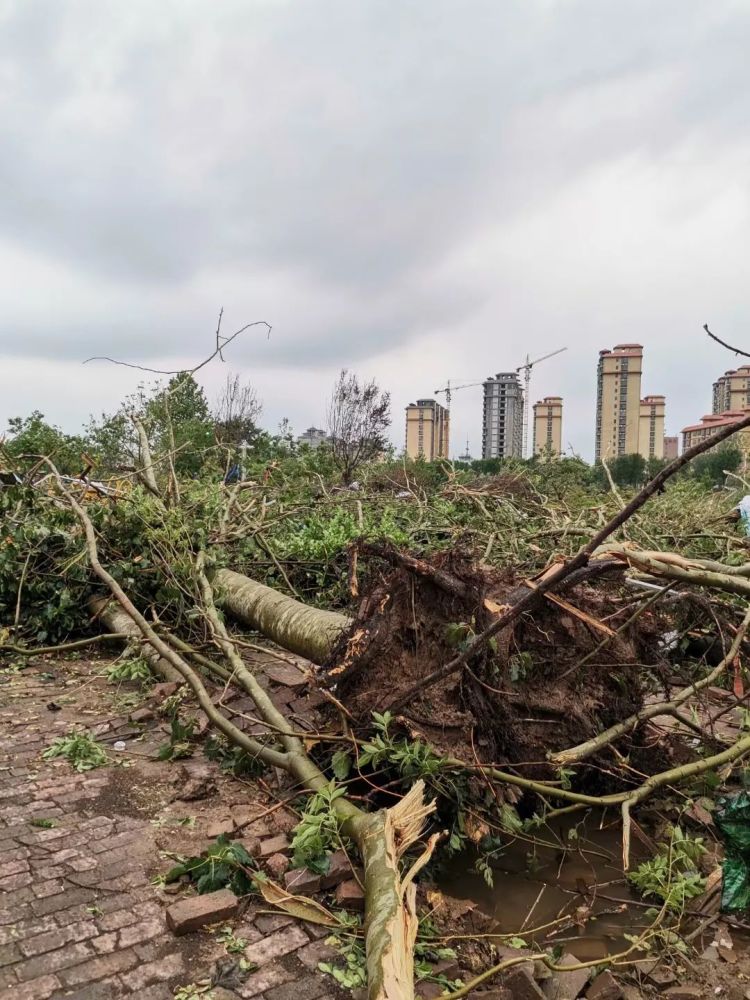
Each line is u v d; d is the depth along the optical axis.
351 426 25.61
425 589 3.33
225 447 9.09
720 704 4.76
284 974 2.31
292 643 4.63
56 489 6.92
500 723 3.30
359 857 2.93
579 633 3.63
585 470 11.76
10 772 3.72
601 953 2.69
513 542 6.92
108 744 4.11
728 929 2.84
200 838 3.11
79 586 6.13
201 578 5.61
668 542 6.86
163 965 2.33
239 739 3.63
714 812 2.96
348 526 7.52
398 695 3.25
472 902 3.01
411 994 1.96
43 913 2.58
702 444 2.33
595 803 3.14
